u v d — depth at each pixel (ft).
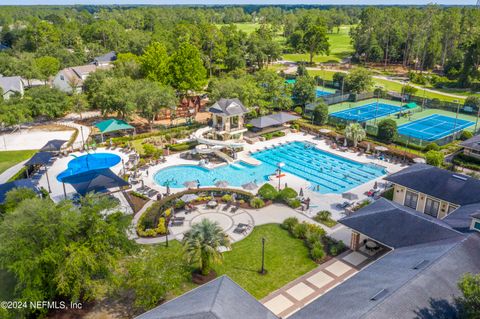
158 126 250.98
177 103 255.91
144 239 126.72
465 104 307.99
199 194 157.79
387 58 514.27
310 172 189.67
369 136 233.96
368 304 74.95
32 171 181.16
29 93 256.52
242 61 419.95
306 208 147.74
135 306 96.43
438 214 139.13
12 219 94.17
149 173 181.68
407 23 505.66
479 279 73.77
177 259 98.48
